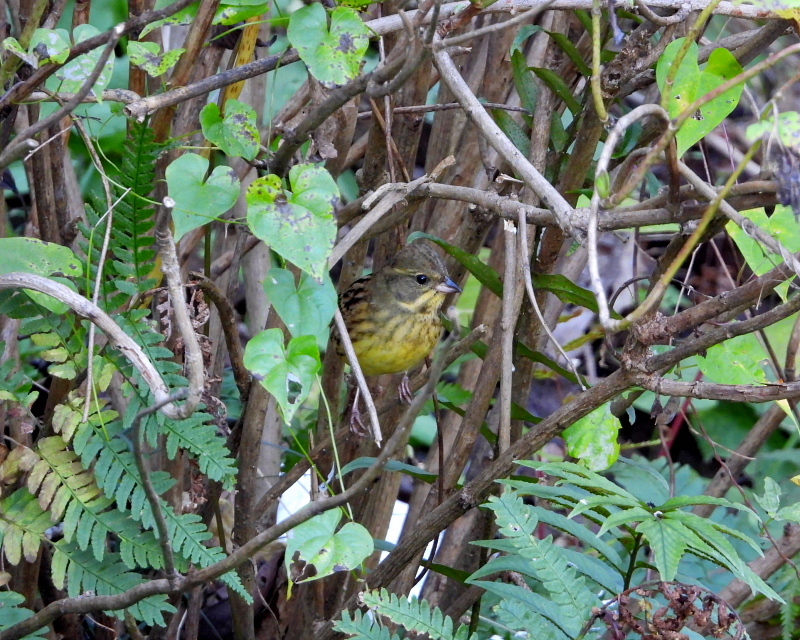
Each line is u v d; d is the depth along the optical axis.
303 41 5.66
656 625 4.67
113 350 5.93
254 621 8.80
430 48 5.09
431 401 8.79
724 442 12.14
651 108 4.83
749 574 4.72
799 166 4.57
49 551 7.06
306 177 5.33
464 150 8.82
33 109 6.84
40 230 6.95
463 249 7.97
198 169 5.49
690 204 5.29
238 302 12.59
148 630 8.33
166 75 7.34
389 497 8.63
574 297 7.38
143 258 6.00
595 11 5.12
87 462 5.71
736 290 4.93
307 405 11.88
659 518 4.79
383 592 5.16
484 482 6.13
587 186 8.48
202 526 5.84
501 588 5.64
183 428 5.84
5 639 5.50
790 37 12.55
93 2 11.92
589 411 5.69
